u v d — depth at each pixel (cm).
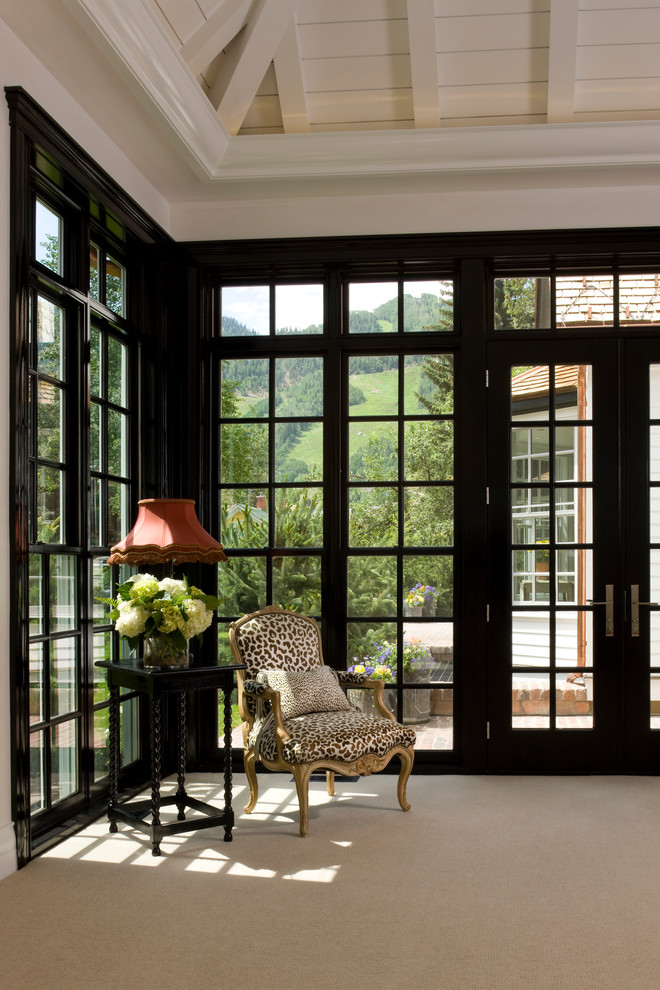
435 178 490
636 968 263
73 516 410
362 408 526
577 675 509
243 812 428
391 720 432
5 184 338
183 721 419
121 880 335
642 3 417
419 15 418
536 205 511
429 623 517
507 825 405
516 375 517
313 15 425
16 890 323
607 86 457
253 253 521
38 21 332
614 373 513
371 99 470
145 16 344
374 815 423
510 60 447
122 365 487
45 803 382
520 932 288
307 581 522
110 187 422
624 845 376
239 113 466
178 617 378
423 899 316
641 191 506
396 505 522
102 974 259
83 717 413
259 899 316
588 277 521
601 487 511
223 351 530
